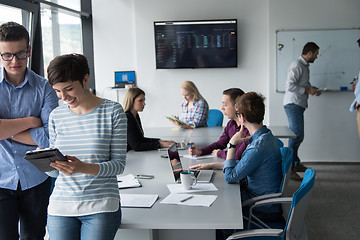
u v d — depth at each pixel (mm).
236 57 5973
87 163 1557
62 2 5426
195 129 4684
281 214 2371
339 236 3295
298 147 5543
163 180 2494
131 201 2041
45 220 2111
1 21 4047
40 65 4766
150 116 6262
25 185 1978
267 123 6078
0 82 1945
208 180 2439
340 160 6066
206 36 5953
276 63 5945
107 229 1615
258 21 5973
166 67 6066
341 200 4215
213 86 6129
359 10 5762
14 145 1957
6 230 1910
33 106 2020
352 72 5867
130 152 3529
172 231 2029
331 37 5836
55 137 1723
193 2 6008
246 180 2617
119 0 6156
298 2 5824
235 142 2496
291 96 5375
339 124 6004
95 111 1663
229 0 5969
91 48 6277
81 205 1606
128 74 6195
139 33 6113
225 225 1721
